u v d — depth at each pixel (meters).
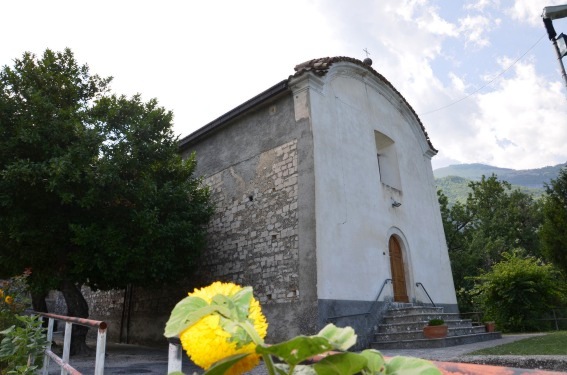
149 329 12.93
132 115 9.55
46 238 8.16
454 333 9.91
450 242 23.59
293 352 0.59
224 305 0.67
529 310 13.95
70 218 8.53
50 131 8.15
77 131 8.11
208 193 11.27
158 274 9.06
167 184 9.80
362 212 10.30
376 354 0.64
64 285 9.36
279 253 9.30
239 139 11.38
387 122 13.05
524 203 27.91
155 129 9.86
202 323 0.64
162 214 9.59
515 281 14.04
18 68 9.12
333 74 11.02
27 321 4.35
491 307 14.70
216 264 10.88
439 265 13.30
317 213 8.88
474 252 21.77
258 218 10.09
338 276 8.83
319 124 9.87
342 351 0.61
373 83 12.77
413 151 14.26
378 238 10.59
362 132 11.48
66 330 3.71
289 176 9.70
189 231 9.64
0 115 8.09
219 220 11.18
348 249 9.38
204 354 0.63
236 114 11.31
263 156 10.52
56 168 7.48
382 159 13.20
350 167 10.45
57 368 7.20
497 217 26.70
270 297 9.13
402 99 13.90
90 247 8.31
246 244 10.18
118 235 8.40
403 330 9.21
